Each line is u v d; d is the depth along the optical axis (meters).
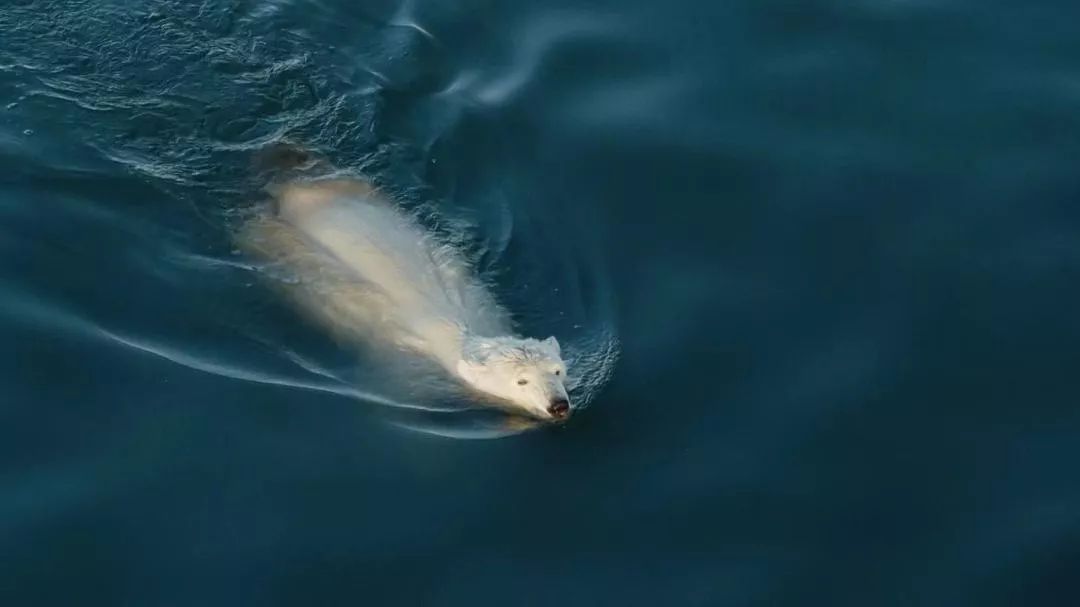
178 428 11.15
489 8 16.62
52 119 14.38
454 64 15.73
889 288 12.86
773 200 13.96
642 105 15.24
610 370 11.82
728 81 15.64
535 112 15.09
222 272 12.84
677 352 12.05
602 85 15.55
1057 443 11.26
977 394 11.72
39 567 10.02
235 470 10.82
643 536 10.41
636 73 15.74
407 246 13.06
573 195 13.98
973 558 10.28
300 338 12.16
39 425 11.10
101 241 13.07
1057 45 16.38
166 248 13.08
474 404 11.54
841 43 16.27
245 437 11.10
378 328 12.23
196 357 11.87
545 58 15.89
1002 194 14.08
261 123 14.66
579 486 10.80
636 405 11.50
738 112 15.17
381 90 15.21
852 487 10.84
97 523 10.38
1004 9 16.97
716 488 10.80
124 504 10.53
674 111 15.16
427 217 13.56
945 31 16.53
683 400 11.57
